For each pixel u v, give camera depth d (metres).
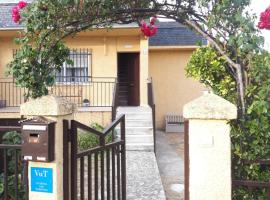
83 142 9.29
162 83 16.72
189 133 3.48
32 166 3.70
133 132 10.80
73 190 3.77
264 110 3.53
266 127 3.62
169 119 16.39
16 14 4.09
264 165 3.77
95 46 14.16
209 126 3.45
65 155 3.72
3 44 14.05
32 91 4.13
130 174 7.66
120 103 14.83
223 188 3.44
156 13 4.04
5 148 3.77
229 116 3.38
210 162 3.45
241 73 3.72
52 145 3.60
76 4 3.84
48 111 3.63
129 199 6.05
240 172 3.69
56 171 3.64
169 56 16.67
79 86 14.09
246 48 3.44
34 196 3.70
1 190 4.24
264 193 3.67
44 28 4.00
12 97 13.95
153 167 8.27
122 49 14.20
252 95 3.70
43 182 3.67
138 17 4.17
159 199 6.05
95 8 3.92
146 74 14.17
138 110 12.64
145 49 14.06
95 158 4.14
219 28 3.67
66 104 3.76
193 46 16.17
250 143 3.67
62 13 3.93
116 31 13.12
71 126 3.79
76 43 14.13
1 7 14.28
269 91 3.61
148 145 10.03
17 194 3.92
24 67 4.04
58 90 14.00
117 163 4.77
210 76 4.41
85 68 14.19
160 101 16.70
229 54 3.77
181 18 3.93
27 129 3.61
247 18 3.44
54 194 3.64
